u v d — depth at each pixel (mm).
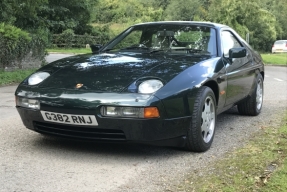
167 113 3871
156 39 5312
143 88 3844
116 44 5500
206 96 4328
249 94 6125
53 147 4445
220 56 5012
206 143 4398
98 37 39594
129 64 4391
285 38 68125
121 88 3885
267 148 4285
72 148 4426
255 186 3225
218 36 5234
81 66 4473
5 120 5859
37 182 3422
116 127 3807
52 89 4074
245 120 6141
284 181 3279
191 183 3398
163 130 3887
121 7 68375
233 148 4484
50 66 4637
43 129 4211
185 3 65062
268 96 8797
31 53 13586
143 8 71188
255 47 51156
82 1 38562
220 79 4723
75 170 3738
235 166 3738
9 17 14953
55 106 3947
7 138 4793
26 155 4148
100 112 3805
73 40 36656
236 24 43031
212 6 44625
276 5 67562
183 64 4387
